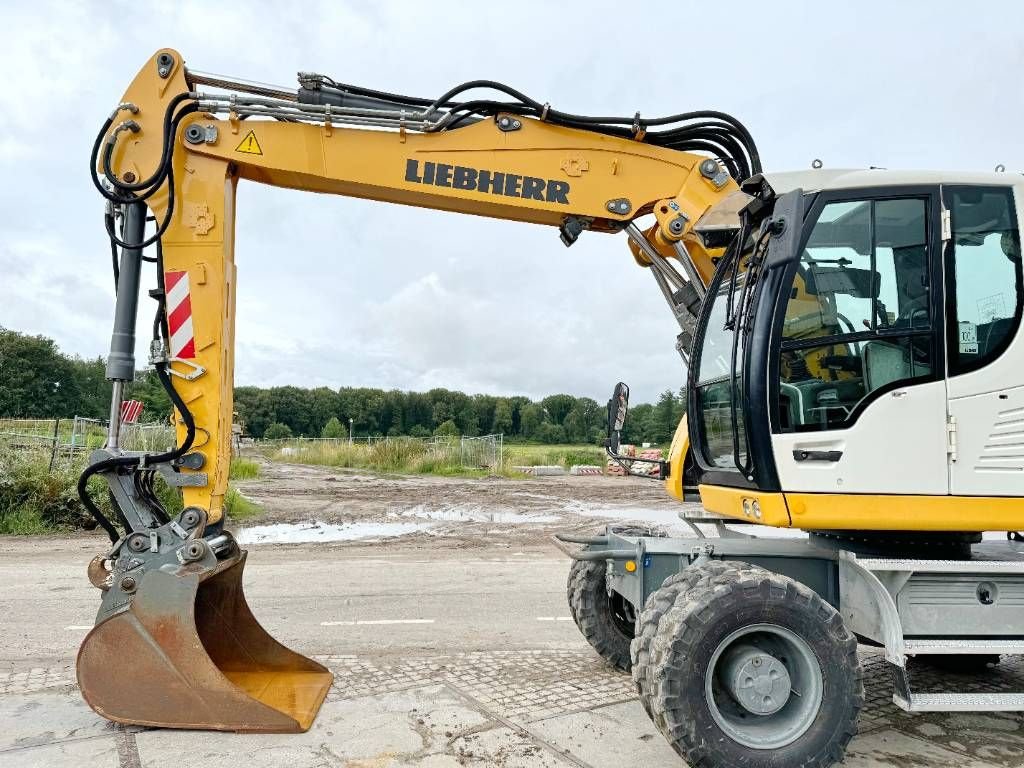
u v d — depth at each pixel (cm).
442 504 1553
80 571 795
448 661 489
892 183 370
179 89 425
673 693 318
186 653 366
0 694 420
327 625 588
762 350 358
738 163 471
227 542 423
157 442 1344
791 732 325
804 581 391
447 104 443
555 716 391
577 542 444
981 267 367
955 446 354
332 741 355
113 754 338
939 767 343
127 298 418
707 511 446
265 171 441
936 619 360
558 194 451
